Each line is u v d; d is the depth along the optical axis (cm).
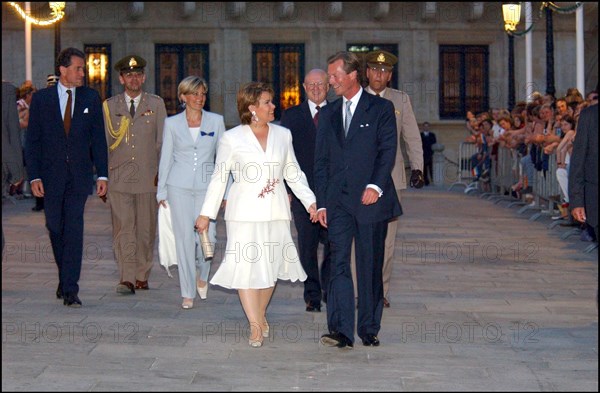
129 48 2886
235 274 736
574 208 757
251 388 621
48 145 883
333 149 730
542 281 1045
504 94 2947
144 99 963
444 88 2956
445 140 2952
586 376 656
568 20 2905
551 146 1568
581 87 1886
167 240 918
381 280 741
